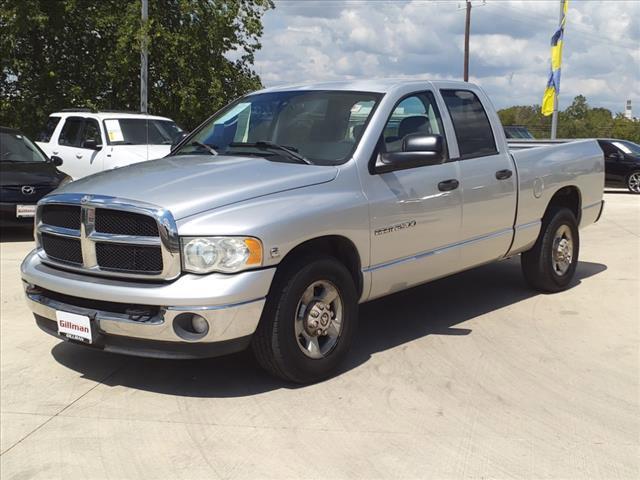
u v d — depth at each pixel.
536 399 4.42
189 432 3.99
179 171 4.80
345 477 3.46
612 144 20.53
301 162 4.94
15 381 4.78
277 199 4.41
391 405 4.32
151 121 14.09
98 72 23.36
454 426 4.02
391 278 5.18
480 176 5.86
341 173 4.80
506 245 6.32
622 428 4.00
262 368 4.83
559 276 7.05
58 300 4.64
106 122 13.53
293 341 4.45
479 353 5.29
